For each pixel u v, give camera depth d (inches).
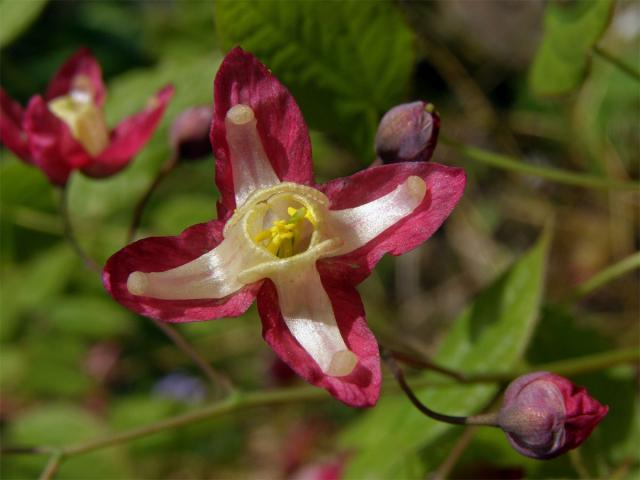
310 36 4.1
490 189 7.6
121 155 4.4
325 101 4.2
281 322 3.3
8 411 6.9
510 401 3.4
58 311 6.7
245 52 3.4
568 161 7.2
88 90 4.6
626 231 6.8
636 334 6.1
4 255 6.0
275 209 3.4
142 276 3.2
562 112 7.1
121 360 7.1
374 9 4.1
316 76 4.2
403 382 3.5
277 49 4.1
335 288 3.4
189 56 7.1
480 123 7.5
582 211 7.1
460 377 4.1
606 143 6.7
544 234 4.3
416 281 7.6
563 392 3.3
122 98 5.5
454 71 7.0
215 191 6.8
